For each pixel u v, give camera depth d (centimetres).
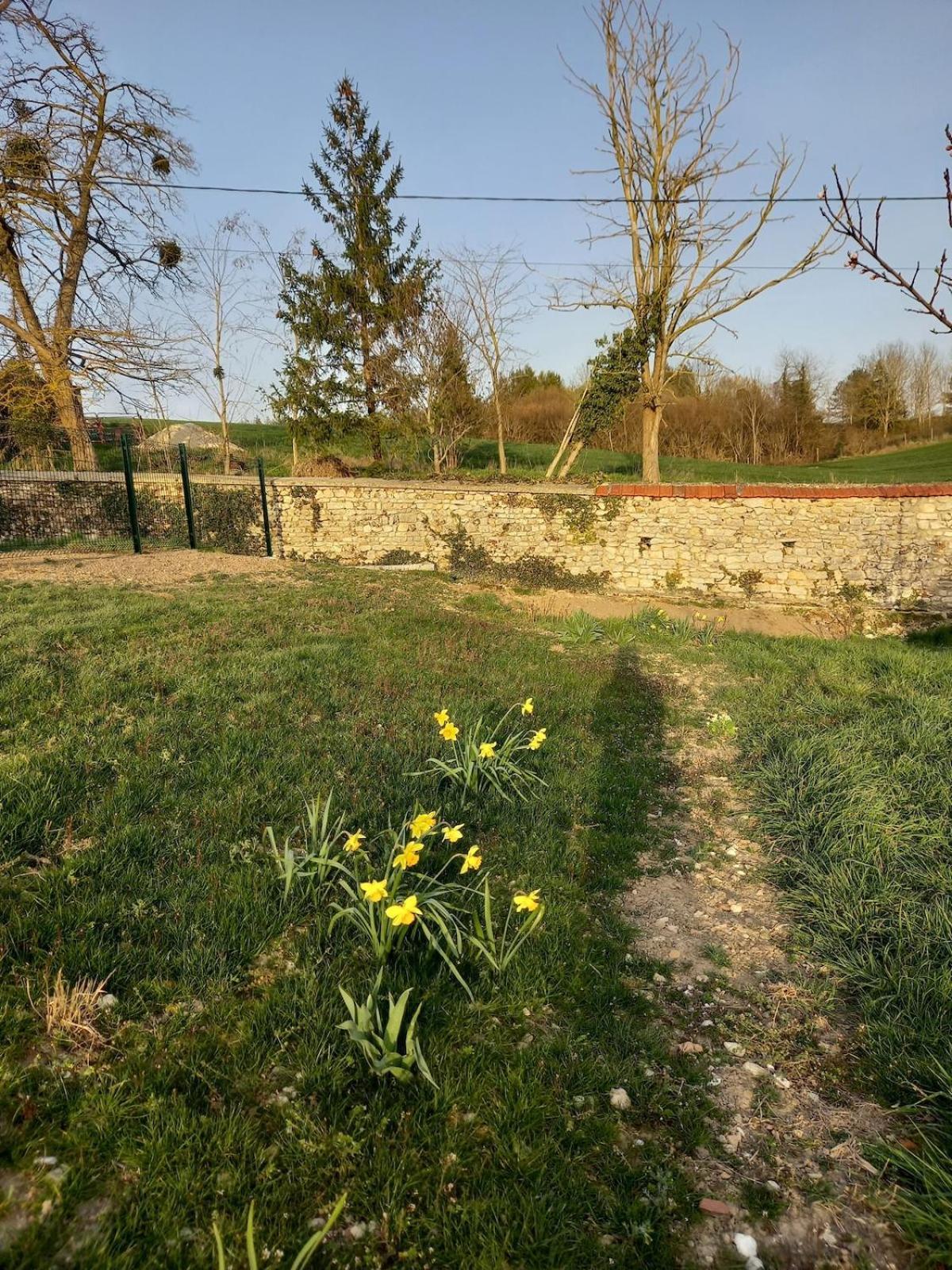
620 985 288
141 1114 203
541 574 1593
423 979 271
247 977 266
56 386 1847
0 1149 187
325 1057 230
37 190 1925
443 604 1170
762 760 544
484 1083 228
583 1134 213
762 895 376
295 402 2089
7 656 566
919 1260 185
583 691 704
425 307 2184
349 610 946
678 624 1112
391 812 395
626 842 416
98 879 303
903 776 476
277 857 315
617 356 1934
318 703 554
